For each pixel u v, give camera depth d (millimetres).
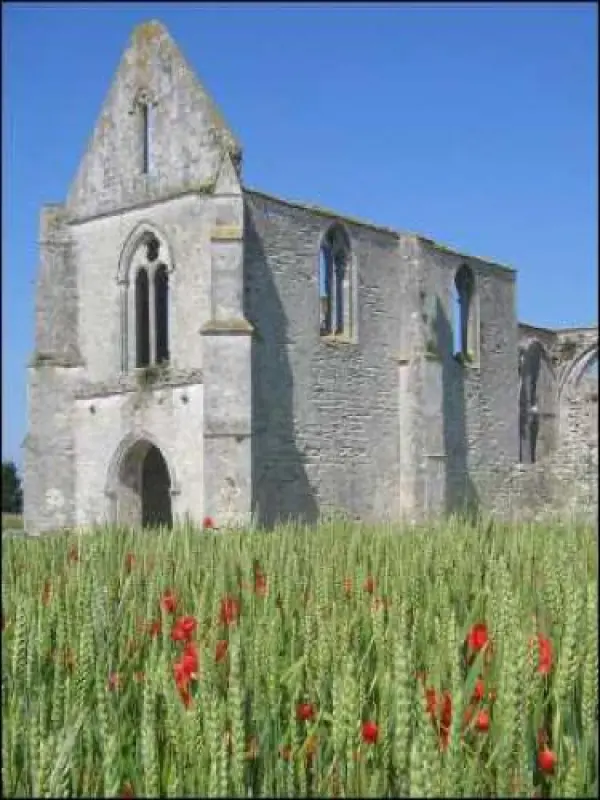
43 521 39656
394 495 41969
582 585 9469
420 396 42312
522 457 51812
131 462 38562
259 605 10562
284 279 37938
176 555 15109
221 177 35938
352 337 40906
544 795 6809
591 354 53719
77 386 39969
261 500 36219
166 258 37812
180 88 37938
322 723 7586
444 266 44969
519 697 6586
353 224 41062
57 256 40594
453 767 6074
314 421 38656
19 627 7809
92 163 40250
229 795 6168
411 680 6336
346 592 11703
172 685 6918
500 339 48812
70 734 6621
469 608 11164
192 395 36312
